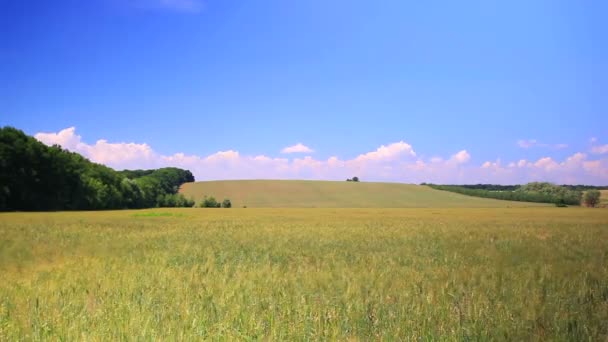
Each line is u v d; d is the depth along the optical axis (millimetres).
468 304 7047
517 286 8641
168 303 7246
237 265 12797
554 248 17734
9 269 12242
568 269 11172
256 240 22281
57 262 13930
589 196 108875
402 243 20562
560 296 7742
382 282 9195
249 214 61438
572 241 20984
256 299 7383
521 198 116125
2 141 68062
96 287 8641
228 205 104000
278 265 12398
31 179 69750
